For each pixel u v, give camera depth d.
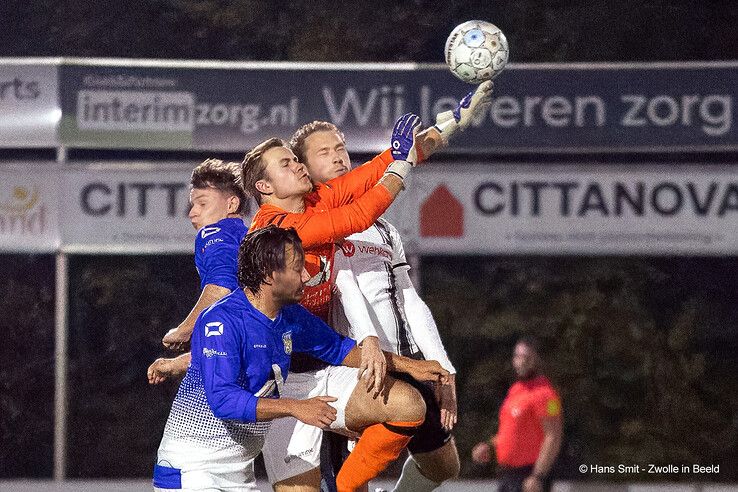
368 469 13.56
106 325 37.69
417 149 14.38
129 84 28.09
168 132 28.14
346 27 41.22
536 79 28.30
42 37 40.84
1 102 27.89
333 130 14.68
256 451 12.91
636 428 35.66
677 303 37.28
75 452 36.47
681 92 28.16
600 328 37.12
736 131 28.09
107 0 41.06
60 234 28.17
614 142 28.27
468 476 34.66
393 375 14.42
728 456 35.31
